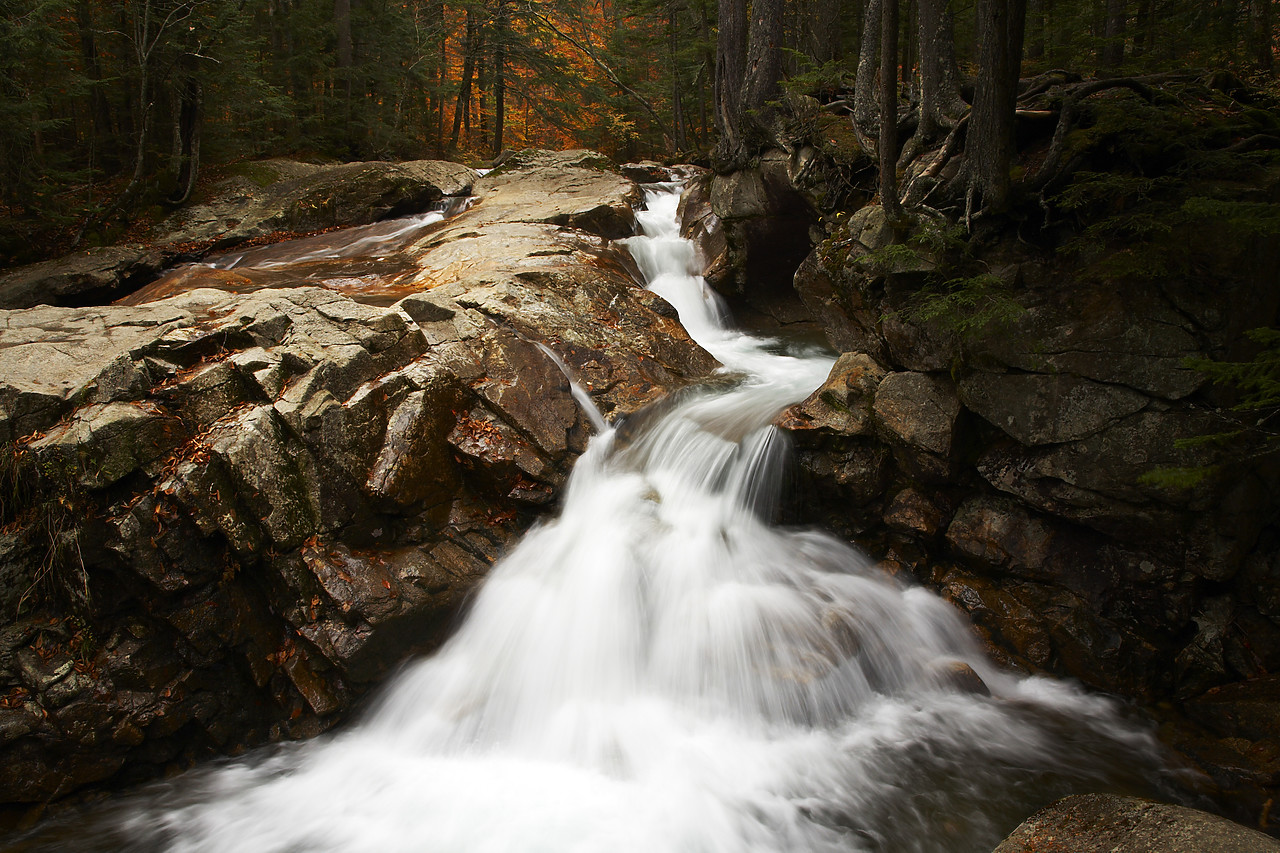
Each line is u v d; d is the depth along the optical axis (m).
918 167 7.67
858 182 9.18
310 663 6.24
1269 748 5.30
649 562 6.79
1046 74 7.91
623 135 31.30
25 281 11.77
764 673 6.00
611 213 13.97
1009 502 6.98
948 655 6.73
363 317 7.52
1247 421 5.68
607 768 5.61
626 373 8.77
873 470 7.42
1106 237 6.01
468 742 5.99
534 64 29.31
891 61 6.21
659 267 12.84
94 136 17.67
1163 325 5.78
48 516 5.72
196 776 5.89
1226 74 6.97
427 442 7.02
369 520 6.59
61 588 5.74
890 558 7.49
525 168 19.80
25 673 5.50
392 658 6.39
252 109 19.28
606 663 6.37
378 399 6.89
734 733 5.84
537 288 9.39
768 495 7.73
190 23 15.81
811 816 5.10
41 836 5.29
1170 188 5.86
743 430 7.92
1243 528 5.93
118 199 15.06
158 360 6.74
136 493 5.91
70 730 5.47
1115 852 4.09
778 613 6.45
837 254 7.95
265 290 8.23
